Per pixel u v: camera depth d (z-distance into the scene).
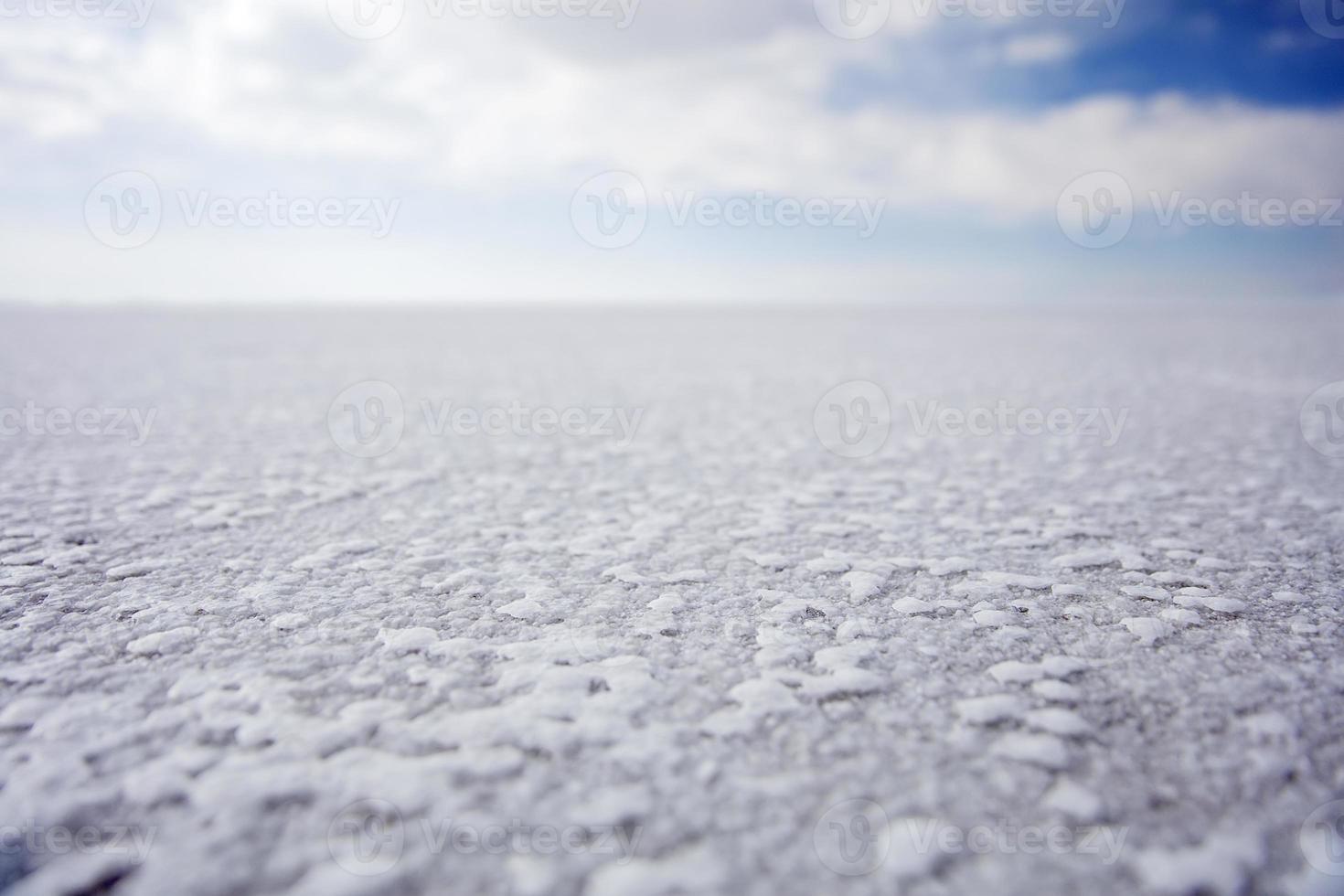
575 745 1.94
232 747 1.92
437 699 2.18
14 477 4.82
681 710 2.13
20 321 22.64
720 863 1.54
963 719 2.09
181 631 2.61
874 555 3.59
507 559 3.52
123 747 1.91
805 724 2.06
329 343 17.03
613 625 2.75
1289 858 1.57
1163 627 2.70
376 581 3.18
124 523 3.93
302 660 2.41
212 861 1.51
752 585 3.18
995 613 2.84
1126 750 1.94
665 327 25.41
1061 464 5.65
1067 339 18.97
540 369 12.48
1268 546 3.65
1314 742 1.97
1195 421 7.41
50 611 2.76
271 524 4.00
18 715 2.04
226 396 8.84
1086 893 1.48
